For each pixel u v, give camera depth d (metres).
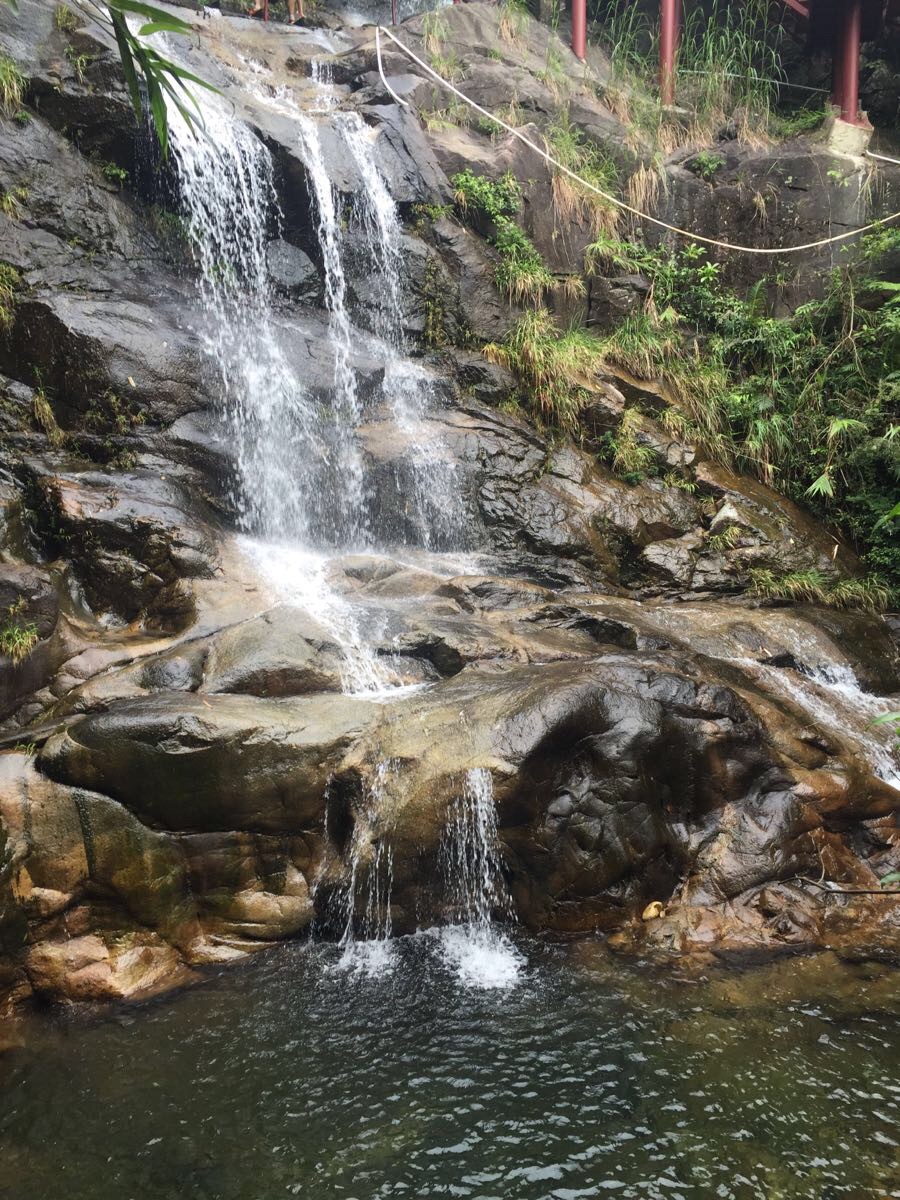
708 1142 3.66
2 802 4.90
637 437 10.23
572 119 12.09
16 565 5.91
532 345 10.26
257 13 14.19
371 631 6.59
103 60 8.66
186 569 6.79
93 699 5.59
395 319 10.03
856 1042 4.27
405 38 12.27
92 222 8.36
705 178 12.34
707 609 8.68
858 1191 3.40
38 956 4.76
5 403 7.34
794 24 14.86
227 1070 4.17
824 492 10.64
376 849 5.21
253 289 9.37
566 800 5.39
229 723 5.25
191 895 5.21
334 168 9.73
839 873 5.80
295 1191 3.46
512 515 9.13
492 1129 3.76
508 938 5.29
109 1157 3.65
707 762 5.79
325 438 8.62
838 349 11.30
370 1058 4.23
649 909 5.43
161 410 7.71
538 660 6.68
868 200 12.18
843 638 8.60
